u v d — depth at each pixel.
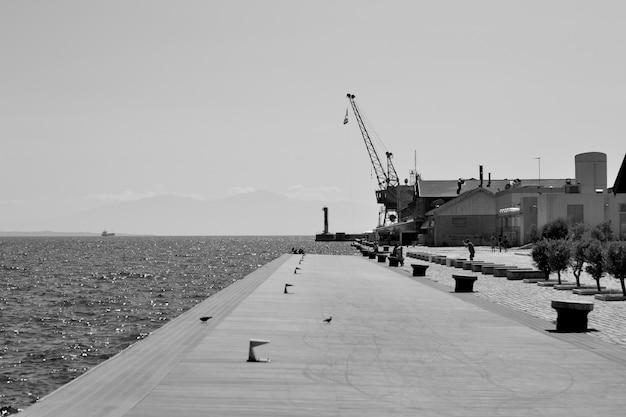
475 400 10.88
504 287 34.59
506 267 43.00
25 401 19.67
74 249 194.62
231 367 13.39
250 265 103.56
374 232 180.12
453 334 18.03
